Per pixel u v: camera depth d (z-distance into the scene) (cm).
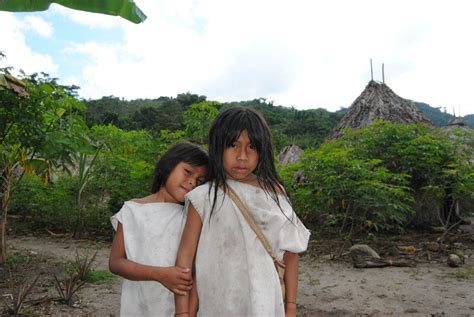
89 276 492
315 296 443
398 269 563
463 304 415
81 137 564
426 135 759
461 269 561
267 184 170
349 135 824
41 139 520
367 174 637
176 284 162
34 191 940
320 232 798
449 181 720
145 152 843
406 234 803
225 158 165
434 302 421
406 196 657
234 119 164
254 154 165
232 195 166
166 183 186
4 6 235
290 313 175
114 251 187
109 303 410
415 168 752
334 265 588
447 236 784
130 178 836
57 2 244
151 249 178
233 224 165
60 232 903
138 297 183
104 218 863
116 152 881
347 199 667
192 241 168
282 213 169
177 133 818
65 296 410
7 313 370
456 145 766
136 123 4891
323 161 666
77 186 929
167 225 183
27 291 383
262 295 159
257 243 165
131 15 251
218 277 164
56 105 544
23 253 649
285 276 180
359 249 597
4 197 563
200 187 171
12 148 552
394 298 435
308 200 698
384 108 987
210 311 164
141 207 188
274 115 6356
